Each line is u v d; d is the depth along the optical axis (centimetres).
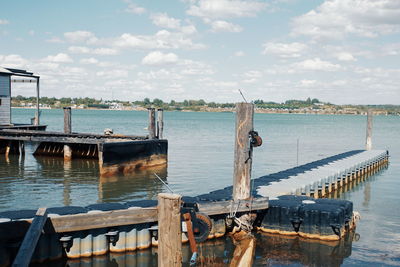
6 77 3828
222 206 1269
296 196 1545
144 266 1141
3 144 3438
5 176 2470
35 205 1762
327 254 1237
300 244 1302
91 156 3225
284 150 4475
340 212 1331
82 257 1116
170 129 8331
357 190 2359
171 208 743
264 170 2961
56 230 1047
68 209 1139
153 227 1205
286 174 2205
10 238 994
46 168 2795
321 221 1324
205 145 4816
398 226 1550
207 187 2262
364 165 2948
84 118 14900
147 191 2122
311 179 2033
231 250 1246
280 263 1170
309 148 4775
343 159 3041
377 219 1655
